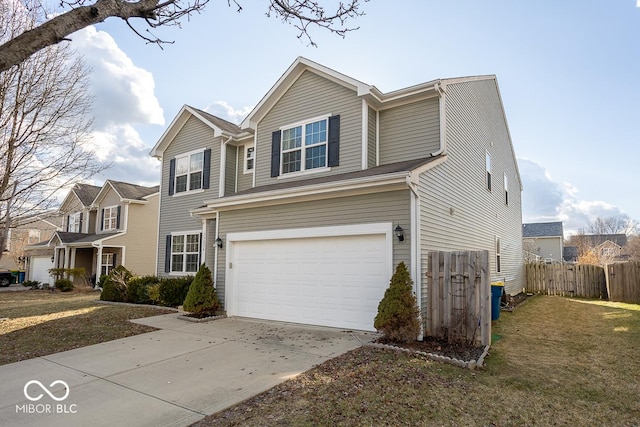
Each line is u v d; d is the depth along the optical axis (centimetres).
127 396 475
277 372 555
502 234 1638
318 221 902
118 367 600
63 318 1052
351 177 883
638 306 1318
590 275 1730
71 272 2273
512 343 765
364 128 1037
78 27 341
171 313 1141
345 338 758
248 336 800
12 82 931
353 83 1046
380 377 524
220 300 1097
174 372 569
